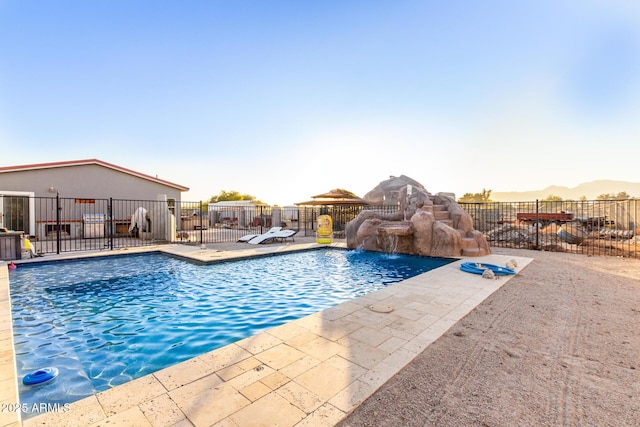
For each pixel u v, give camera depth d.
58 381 3.20
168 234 15.55
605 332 4.02
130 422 2.18
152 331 4.61
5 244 9.59
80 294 6.62
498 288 6.29
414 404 2.45
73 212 17.56
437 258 10.55
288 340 3.71
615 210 18.05
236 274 8.66
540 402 2.50
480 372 2.98
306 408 2.36
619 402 2.50
